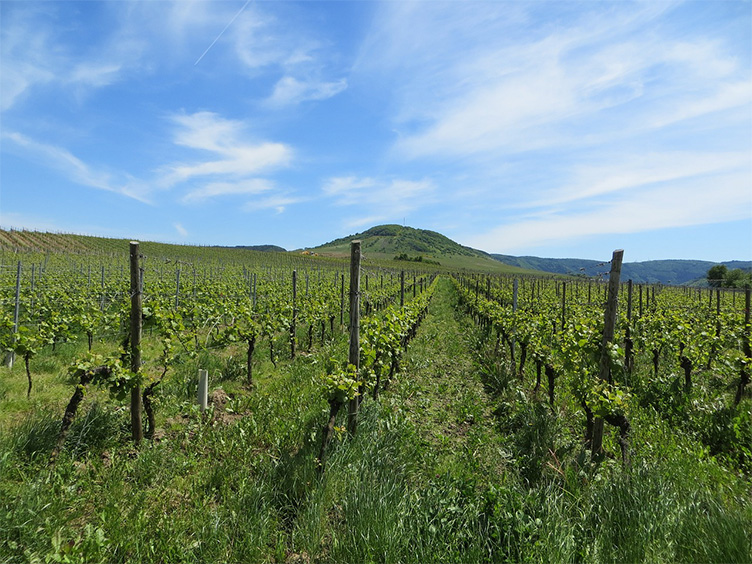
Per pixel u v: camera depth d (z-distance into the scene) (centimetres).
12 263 3138
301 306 1271
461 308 2266
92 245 5634
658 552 315
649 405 691
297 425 550
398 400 691
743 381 711
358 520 345
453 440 571
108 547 313
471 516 346
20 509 327
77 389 454
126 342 520
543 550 305
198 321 1022
